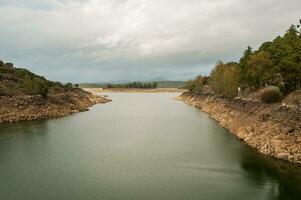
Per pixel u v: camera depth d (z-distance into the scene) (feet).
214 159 170.71
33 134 244.42
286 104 195.11
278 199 120.26
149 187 133.59
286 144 165.89
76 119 335.88
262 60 275.18
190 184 136.15
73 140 223.51
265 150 175.32
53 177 146.30
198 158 173.78
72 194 127.13
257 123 211.82
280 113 192.34
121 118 348.18
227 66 422.82
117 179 143.23
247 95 295.69
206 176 145.69
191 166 160.45
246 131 217.36
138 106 510.58
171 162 167.94
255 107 240.94
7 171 154.92
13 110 317.42
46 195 126.41
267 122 198.80
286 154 160.97
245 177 142.61
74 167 160.97
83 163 167.73
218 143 206.90
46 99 376.27
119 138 231.09
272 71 260.83
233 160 167.02
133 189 131.44
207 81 615.57
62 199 122.52
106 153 187.93
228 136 230.07
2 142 215.10
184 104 551.59
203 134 241.14
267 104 227.61
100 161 171.32
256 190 128.67
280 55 266.36
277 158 163.94
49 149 197.36
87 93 612.29
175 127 279.69
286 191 126.82
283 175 142.51
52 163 167.84
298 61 221.66
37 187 134.51
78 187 134.21
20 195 126.62
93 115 375.25
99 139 227.81
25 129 264.93
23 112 322.55
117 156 181.16
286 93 234.99
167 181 140.26
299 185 132.16
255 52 333.83
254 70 282.77
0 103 317.63
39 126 282.36
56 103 387.34
